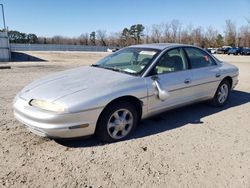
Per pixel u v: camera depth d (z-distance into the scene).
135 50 4.69
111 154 3.31
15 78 9.08
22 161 3.08
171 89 4.22
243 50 46.06
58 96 3.29
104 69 4.34
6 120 4.38
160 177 2.85
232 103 5.97
